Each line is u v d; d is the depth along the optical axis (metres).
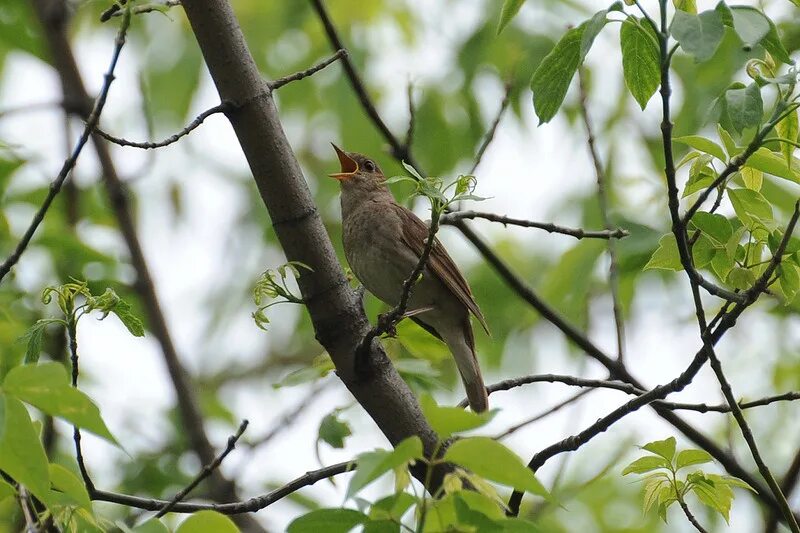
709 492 6.62
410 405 6.88
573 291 12.31
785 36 11.16
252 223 16.11
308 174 15.61
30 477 4.68
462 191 5.93
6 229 11.79
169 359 12.59
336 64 14.27
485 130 13.40
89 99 13.09
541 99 6.47
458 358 10.16
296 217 6.88
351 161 11.26
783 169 6.20
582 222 13.60
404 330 9.57
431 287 10.07
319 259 6.89
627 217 11.91
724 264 6.63
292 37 14.66
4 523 7.81
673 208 6.07
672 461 6.61
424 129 13.70
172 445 13.54
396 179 5.69
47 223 12.20
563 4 13.24
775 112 5.75
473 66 13.30
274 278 6.67
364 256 10.38
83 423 4.61
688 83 12.16
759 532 11.98
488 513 4.67
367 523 4.59
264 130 6.88
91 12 14.19
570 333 9.59
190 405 12.49
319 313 6.91
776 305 12.40
